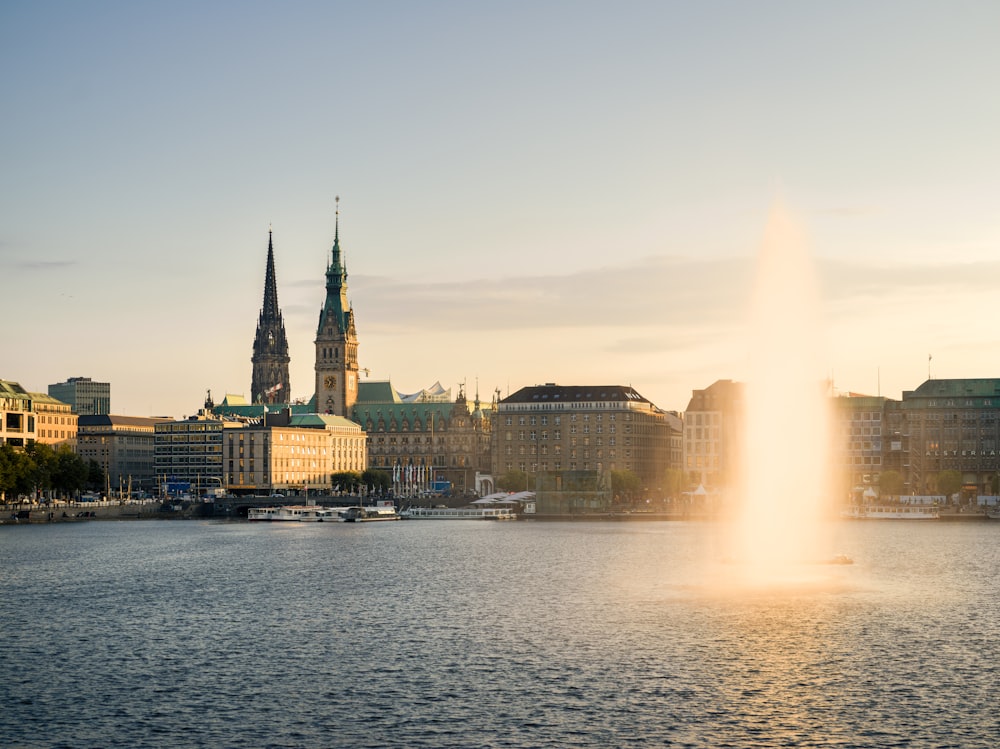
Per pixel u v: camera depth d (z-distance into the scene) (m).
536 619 152.12
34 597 175.25
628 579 194.88
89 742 98.19
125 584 191.75
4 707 108.19
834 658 126.25
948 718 103.88
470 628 145.75
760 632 141.38
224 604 167.62
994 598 169.38
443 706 108.06
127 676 119.88
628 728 101.31
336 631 144.25
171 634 142.75
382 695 111.88
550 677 118.44
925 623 147.50
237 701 110.12
